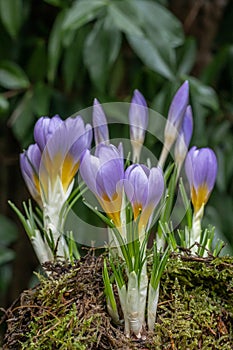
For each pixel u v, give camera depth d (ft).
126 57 3.50
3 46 3.40
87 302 1.87
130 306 1.82
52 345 1.85
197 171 1.99
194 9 3.59
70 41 2.94
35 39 3.37
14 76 3.12
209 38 3.69
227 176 3.43
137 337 1.84
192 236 2.01
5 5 3.00
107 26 2.97
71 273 1.90
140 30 2.87
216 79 3.52
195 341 1.84
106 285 1.83
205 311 1.87
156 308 1.85
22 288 3.86
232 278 1.89
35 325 1.87
